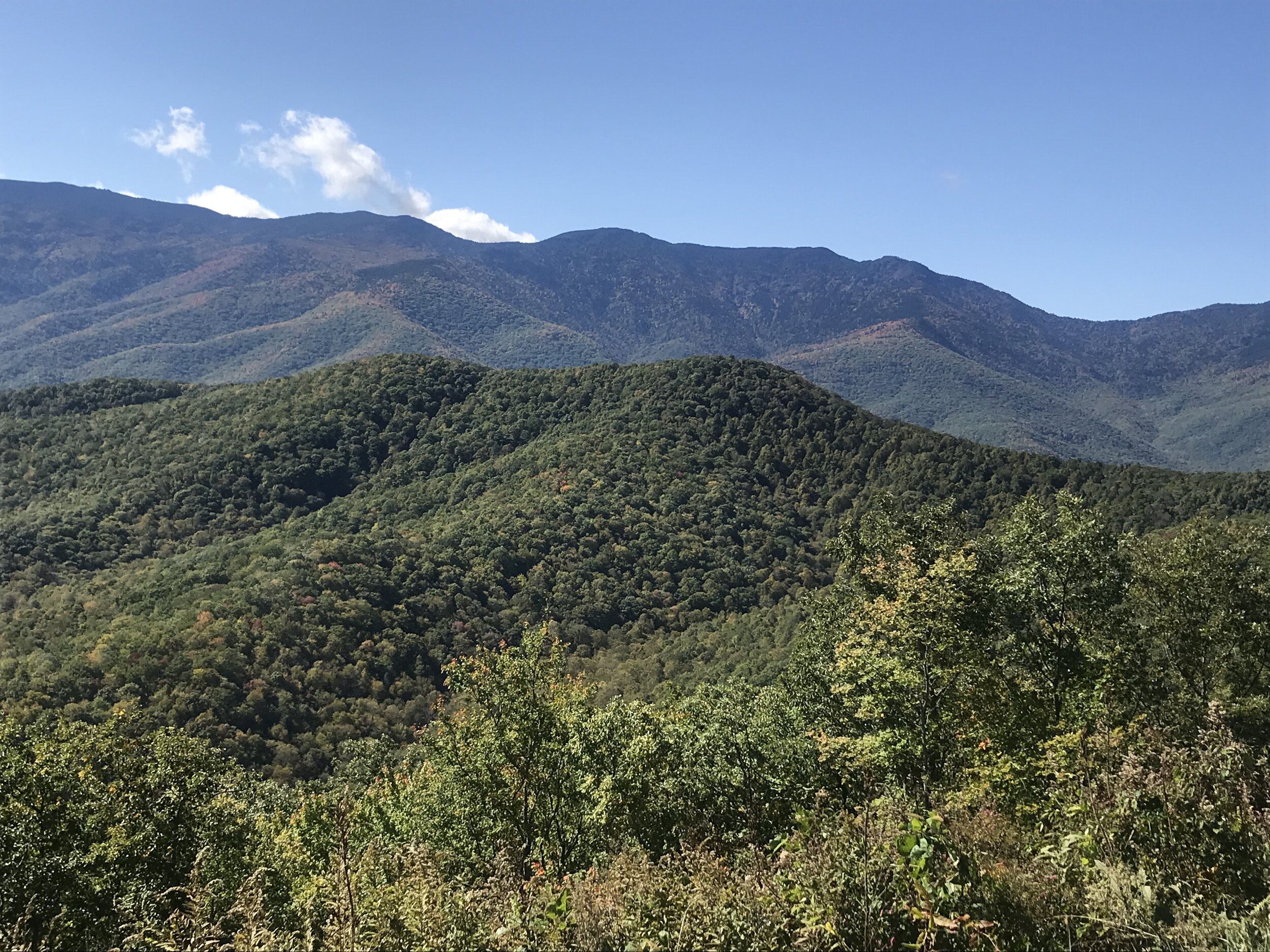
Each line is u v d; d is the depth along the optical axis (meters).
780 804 12.60
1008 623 12.59
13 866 9.76
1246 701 11.93
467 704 11.88
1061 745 7.73
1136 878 4.22
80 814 11.69
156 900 9.84
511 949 4.59
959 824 5.18
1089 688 11.56
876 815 5.16
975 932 3.89
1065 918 4.00
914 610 10.51
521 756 11.21
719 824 12.19
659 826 11.56
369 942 4.98
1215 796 4.70
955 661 10.51
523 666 11.69
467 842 11.84
